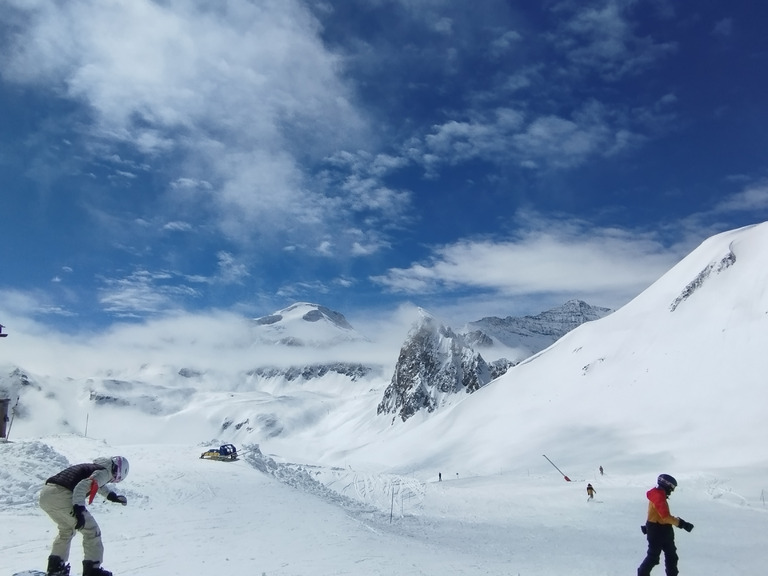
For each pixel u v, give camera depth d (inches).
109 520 662.5
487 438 5201.8
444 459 5002.5
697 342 4822.8
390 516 1143.0
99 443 1678.2
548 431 4564.5
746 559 726.5
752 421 3405.5
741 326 4591.5
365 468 5374.0
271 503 923.4
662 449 3341.5
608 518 1320.1
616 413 4478.3
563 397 5359.3
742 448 2965.1
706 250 6186.0
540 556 704.4
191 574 405.7
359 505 1344.7
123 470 347.9
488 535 970.7
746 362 4168.3
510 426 5221.5
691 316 5246.1
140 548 502.0
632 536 1000.2
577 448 3873.0
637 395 4628.4
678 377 4537.4
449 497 1711.4
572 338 6678.2
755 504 1493.6
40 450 840.3
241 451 1579.7
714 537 978.7
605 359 5649.6
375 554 537.0
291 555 502.9
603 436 4030.5
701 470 2514.8
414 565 494.6
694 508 1432.1
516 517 1359.5
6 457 792.3
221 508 829.2
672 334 5216.5
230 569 427.8
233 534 611.8
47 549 467.5
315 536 636.7
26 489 708.0
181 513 750.5
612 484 2058.3
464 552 673.0
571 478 2420.0
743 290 4936.0
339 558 500.4
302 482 1473.9
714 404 3878.0
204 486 1043.9
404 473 4815.5
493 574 487.8
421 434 6584.6
